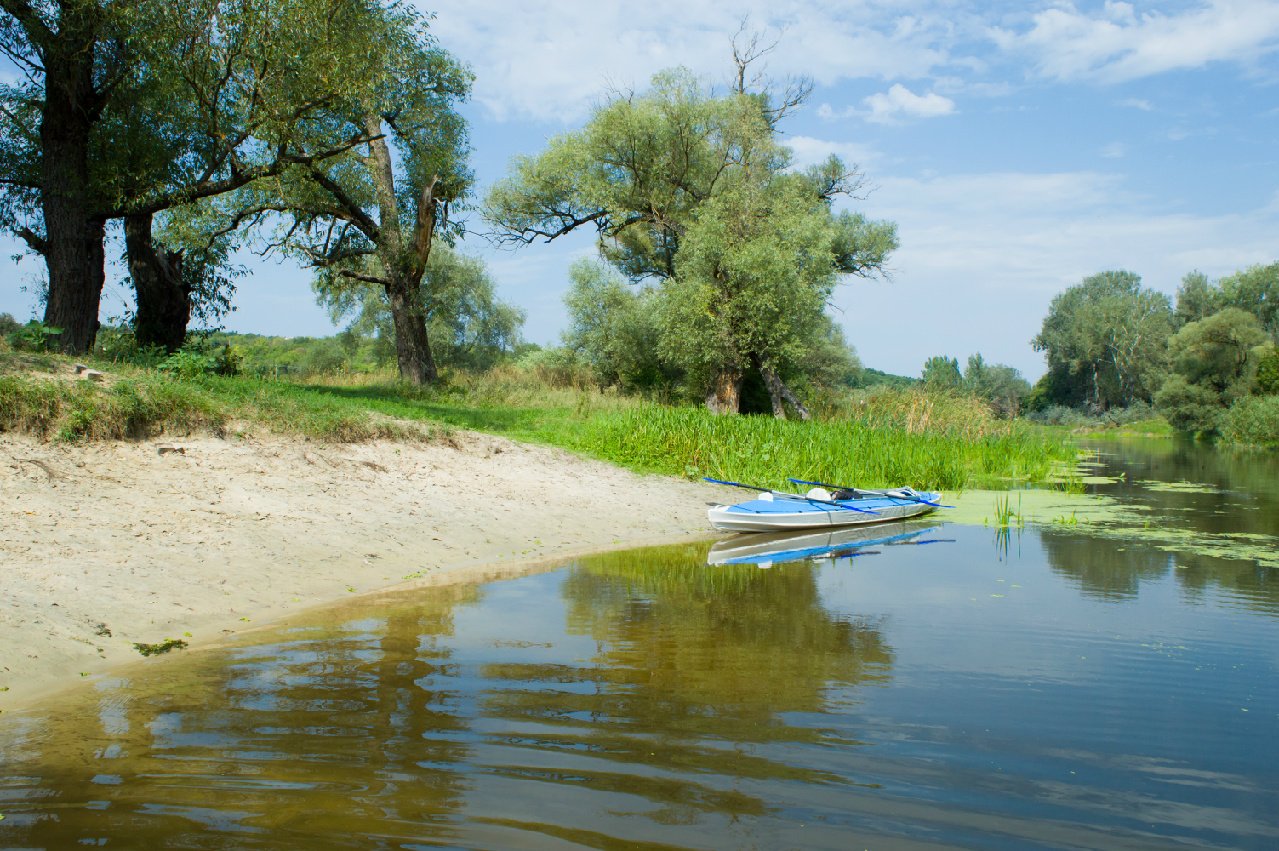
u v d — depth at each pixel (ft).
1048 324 284.20
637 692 16.29
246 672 17.12
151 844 9.78
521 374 105.50
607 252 118.52
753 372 106.73
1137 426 197.57
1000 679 17.56
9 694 15.37
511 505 38.75
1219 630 21.90
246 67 55.01
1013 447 77.25
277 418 40.34
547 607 23.81
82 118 53.47
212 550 25.43
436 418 54.24
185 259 71.67
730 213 94.17
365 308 132.26
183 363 44.70
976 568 31.04
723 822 10.84
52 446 30.94
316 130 65.36
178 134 61.11
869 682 17.20
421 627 21.18
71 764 12.29
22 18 50.01
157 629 19.74
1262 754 13.80
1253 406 134.51
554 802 11.28
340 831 10.24
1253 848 10.68
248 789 11.48
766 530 40.27
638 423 58.13
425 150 72.79
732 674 17.63
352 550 28.68
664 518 42.04
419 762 12.57
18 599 18.99
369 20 58.90
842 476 55.42
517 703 15.49
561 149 108.68
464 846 9.95
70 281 52.47
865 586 27.58
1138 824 11.27
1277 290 200.64
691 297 91.04
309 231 81.46
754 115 100.22
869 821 11.05
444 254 130.72
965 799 11.86
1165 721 15.21
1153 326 240.94
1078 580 28.63
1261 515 46.37
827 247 95.40
